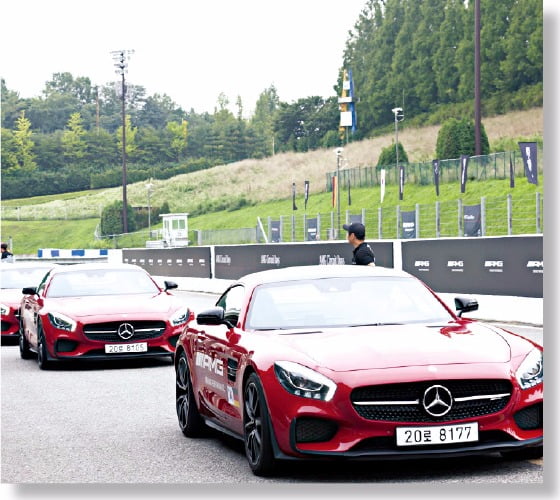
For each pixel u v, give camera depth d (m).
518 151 59.31
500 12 97.25
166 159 160.50
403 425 5.98
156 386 12.07
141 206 107.75
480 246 19.11
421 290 7.64
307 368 6.20
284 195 99.44
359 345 6.46
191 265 37.19
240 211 100.06
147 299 14.39
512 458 6.79
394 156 82.94
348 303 7.37
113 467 7.34
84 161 155.62
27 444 8.48
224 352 7.39
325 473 6.64
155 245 69.81
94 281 15.15
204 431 8.55
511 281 18.23
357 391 6.03
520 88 92.12
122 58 80.19
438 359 6.21
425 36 109.69
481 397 6.09
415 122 104.75
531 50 91.19
